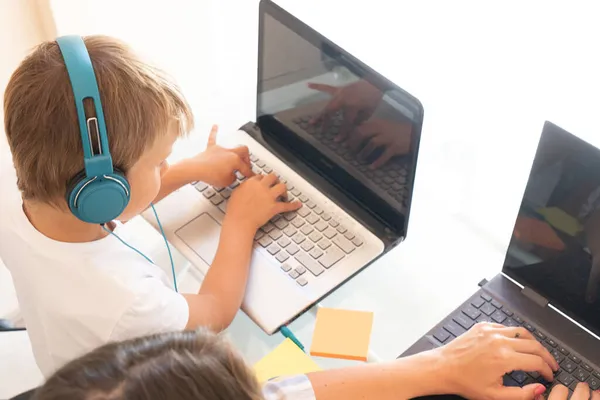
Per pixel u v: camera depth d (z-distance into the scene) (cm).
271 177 109
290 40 103
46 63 72
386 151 98
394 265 111
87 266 82
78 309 81
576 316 94
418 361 86
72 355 85
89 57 72
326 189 111
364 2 111
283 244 104
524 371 89
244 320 108
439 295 107
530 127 103
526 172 108
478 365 85
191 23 137
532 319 95
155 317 83
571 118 98
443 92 109
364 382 83
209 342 58
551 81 97
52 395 53
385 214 105
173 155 126
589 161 81
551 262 92
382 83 93
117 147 74
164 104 77
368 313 100
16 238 84
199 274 110
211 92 141
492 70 102
